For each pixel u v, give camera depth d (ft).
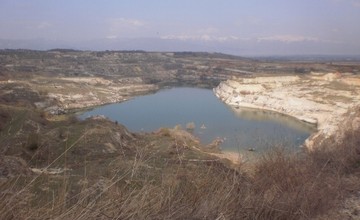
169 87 445.78
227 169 15.67
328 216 15.07
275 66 573.74
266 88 300.20
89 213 9.12
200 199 11.99
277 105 258.78
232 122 203.10
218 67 584.81
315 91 254.47
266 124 197.06
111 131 90.07
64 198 9.07
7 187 8.94
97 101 307.99
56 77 397.39
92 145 74.79
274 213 13.67
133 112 253.03
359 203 16.89
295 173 17.43
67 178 10.06
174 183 11.83
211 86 456.86
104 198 9.91
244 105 284.41
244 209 12.86
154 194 10.90
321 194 16.24
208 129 177.88
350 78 265.95
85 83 381.81
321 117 202.90
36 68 448.24
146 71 553.23
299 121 214.07
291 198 14.85
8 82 271.08
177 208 11.03
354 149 24.57
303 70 470.80
